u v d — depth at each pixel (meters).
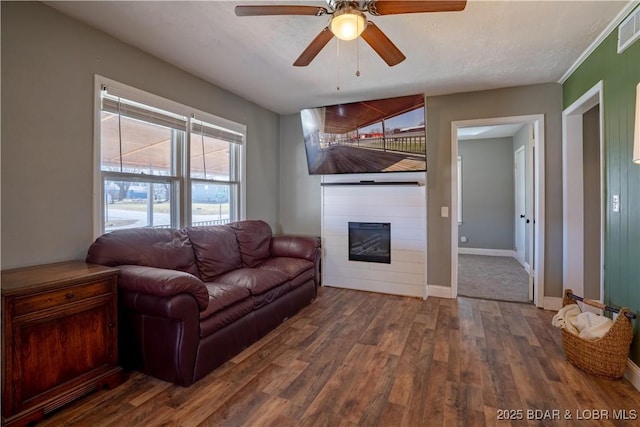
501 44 2.53
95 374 1.87
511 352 2.43
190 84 3.15
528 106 3.43
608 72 2.33
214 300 2.23
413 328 2.90
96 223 2.35
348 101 4.03
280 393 1.92
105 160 2.48
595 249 3.20
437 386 1.99
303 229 4.61
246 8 1.64
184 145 3.13
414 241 3.86
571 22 2.21
